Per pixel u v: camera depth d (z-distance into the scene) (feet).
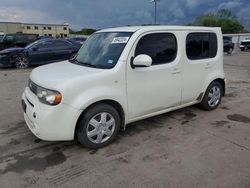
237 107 17.29
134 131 13.11
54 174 9.35
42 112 9.93
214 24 219.41
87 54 13.20
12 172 9.47
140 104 12.16
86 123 10.61
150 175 9.24
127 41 11.50
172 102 13.66
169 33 12.84
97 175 9.27
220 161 10.13
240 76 31.17
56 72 11.13
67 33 263.08
